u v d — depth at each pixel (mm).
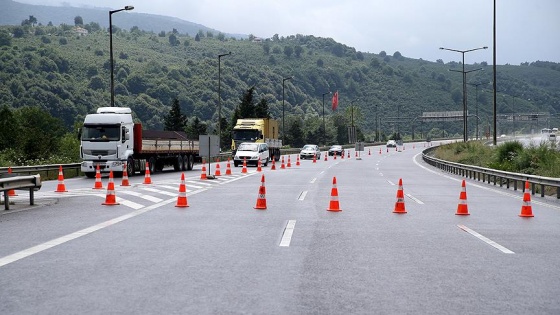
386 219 14797
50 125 74438
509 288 7625
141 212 16000
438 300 6996
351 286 7664
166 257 9555
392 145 121812
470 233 12492
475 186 27938
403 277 8219
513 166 32281
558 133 119938
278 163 58156
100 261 9195
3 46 189625
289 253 9984
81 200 19344
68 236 11711
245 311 6449
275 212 16203
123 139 33250
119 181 30203
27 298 6973
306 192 23219
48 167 33062
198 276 8180
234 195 21609
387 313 6430
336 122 160875
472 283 7895
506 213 16469
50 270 8523
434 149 89500
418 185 28031
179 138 41969
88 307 6594
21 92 149375
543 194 22047
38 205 17703
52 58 192250
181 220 14344
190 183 28203
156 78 191125
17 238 11438
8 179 15992
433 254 10008
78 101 158625
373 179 32562
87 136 33031
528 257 9797
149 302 6805
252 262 9180
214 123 176625
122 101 170125
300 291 7367
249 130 54812
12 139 50406
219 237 11695
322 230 12766
